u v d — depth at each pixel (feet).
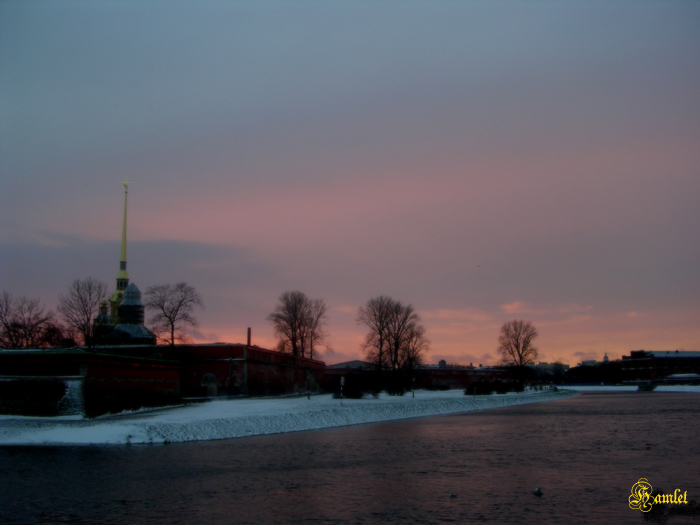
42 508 69.97
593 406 278.67
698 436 140.26
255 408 190.60
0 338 295.07
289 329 391.45
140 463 100.17
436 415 225.97
